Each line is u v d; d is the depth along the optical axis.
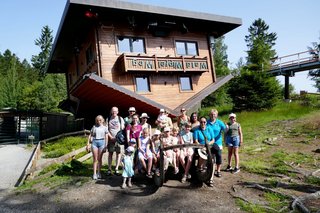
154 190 7.29
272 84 23.31
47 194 7.57
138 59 16.81
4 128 26.69
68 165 9.84
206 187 7.33
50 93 38.47
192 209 6.06
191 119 8.92
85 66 20.00
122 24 17.78
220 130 8.22
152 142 7.99
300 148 11.78
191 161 7.68
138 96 15.63
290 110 21.11
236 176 8.34
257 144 13.12
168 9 17.50
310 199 6.13
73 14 16.41
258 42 28.23
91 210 6.35
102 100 17.41
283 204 5.99
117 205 6.53
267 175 8.30
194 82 20.03
